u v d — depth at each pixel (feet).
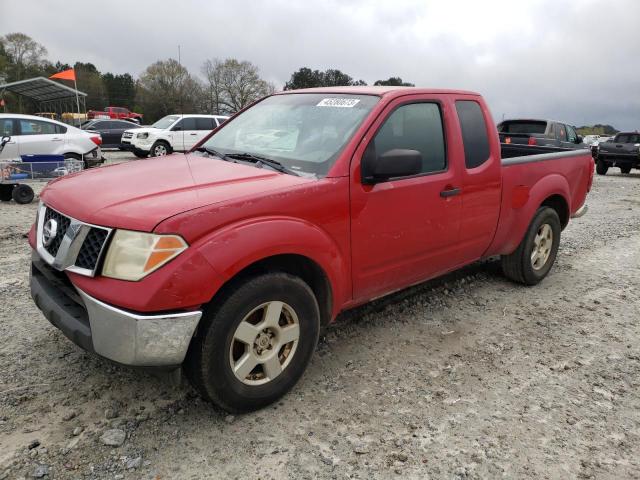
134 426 9.12
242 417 9.53
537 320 14.48
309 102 12.64
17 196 30.17
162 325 7.99
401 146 11.63
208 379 8.73
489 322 14.21
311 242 9.57
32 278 10.31
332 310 10.64
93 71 283.38
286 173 10.48
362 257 10.91
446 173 12.59
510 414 9.93
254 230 8.74
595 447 9.06
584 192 18.90
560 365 11.92
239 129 13.29
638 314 15.19
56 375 10.64
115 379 10.57
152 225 8.00
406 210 11.56
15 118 39.45
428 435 9.20
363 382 10.88
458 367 11.66
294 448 8.73
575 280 18.16
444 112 12.82
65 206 9.29
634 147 61.77
